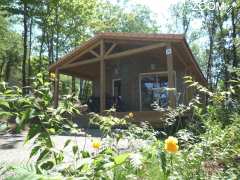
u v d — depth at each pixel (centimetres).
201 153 244
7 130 156
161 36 1274
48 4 2686
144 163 171
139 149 188
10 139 767
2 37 2986
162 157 166
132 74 1717
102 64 1428
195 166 237
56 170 159
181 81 1773
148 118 1246
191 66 1698
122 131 287
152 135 266
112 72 1773
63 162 166
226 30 2945
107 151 168
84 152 182
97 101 1547
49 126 171
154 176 199
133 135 290
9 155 568
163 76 1644
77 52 1509
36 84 188
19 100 161
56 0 2689
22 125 154
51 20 2912
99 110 1516
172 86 1227
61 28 2988
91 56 1608
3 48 3094
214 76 3297
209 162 260
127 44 1495
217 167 260
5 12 2616
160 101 1477
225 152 254
